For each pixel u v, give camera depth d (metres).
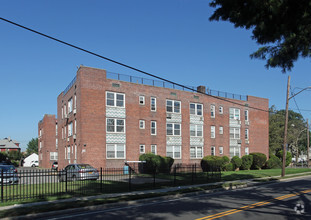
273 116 60.69
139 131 31.50
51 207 11.08
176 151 34.41
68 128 33.94
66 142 34.62
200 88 37.94
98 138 28.53
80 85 28.31
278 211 10.78
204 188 17.88
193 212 10.73
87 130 28.00
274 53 10.67
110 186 18.02
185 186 18.98
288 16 8.95
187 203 13.02
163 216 10.05
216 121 38.91
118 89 30.44
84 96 28.20
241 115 42.06
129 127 30.72
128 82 31.27
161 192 15.82
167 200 14.17
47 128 55.38
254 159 39.91
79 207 11.39
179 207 11.91
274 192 16.69
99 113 28.89
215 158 35.66
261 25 9.21
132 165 30.34
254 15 9.01
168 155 33.66
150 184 19.34
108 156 29.05
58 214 10.65
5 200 12.72
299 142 72.00
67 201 12.62
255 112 44.09
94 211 11.27
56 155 55.34
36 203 12.09
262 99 45.28
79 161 28.19
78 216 10.25
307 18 8.85
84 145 27.67
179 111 35.31
